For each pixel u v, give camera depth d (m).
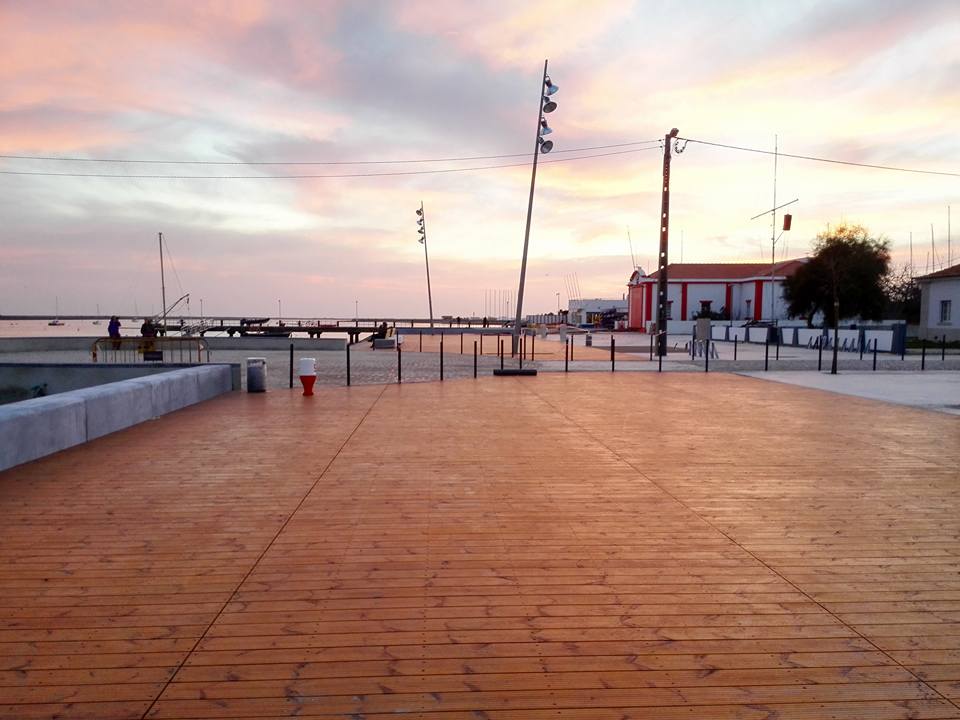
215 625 3.89
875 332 36.00
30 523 5.87
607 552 5.21
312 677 3.32
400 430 10.76
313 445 9.48
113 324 31.05
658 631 3.85
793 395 16.02
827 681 3.31
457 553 5.17
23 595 4.31
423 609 4.13
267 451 9.05
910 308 59.66
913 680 3.32
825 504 6.63
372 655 3.55
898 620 4.01
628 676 3.36
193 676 3.32
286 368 23.50
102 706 3.05
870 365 26.17
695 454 9.02
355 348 39.00
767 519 6.11
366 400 14.55
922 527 5.90
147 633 3.78
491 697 3.16
